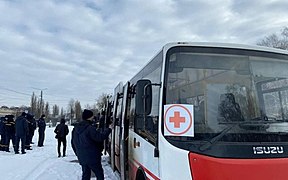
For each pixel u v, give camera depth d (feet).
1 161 36.55
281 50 13.35
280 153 10.71
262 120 11.61
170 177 10.75
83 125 20.92
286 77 12.91
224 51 12.73
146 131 14.60
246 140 10.87
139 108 12.13
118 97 27.91
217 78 12.26
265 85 12.49
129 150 20.26
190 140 10.91
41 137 57.11
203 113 11.51
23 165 34.22
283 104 12.34
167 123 11.38
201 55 12.57
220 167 10.19
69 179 27.50
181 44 12.70
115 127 28.02
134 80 20.93
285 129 11.48
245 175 10.14
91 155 20.53
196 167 10.37
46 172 30.30
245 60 12.69
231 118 11.50
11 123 47.67
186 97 11.95
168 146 11.03
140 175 16.20
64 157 42.29
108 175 29.53
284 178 10.34
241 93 12.14
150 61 15.99
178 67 12.35
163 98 12.08
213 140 10.80
